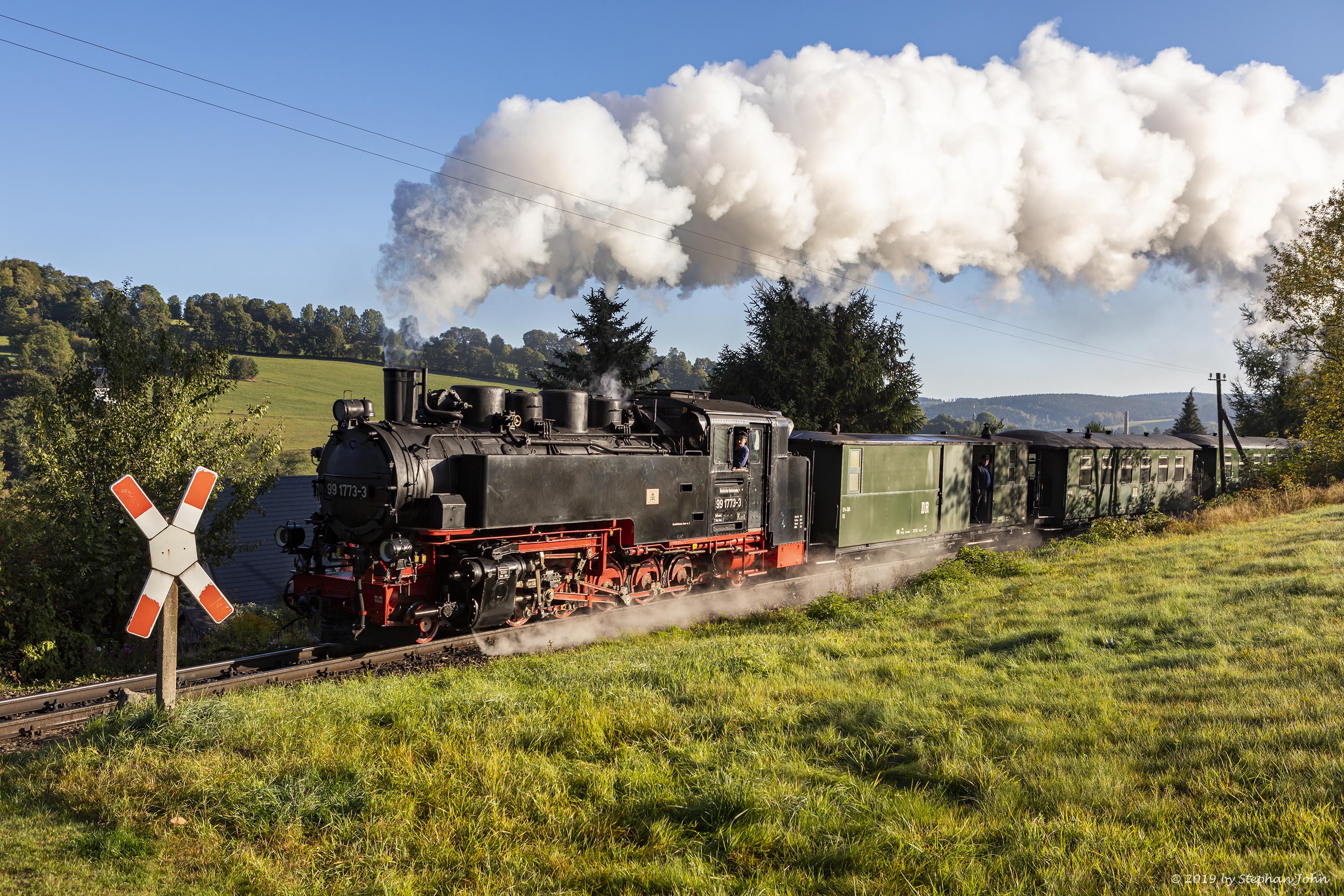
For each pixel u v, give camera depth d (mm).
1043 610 10273
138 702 6629
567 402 11695
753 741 5930
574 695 6992
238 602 15000
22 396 12398
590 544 11438
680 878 4016
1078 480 23188
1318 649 6910
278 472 14219
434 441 10141
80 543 11383
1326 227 25016
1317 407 25703
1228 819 4117
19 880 4109
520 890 4066
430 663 9344
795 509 15523
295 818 4789
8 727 6926
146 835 4684
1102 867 3781
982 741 5492
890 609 11500
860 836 4348
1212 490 30562
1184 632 8133
